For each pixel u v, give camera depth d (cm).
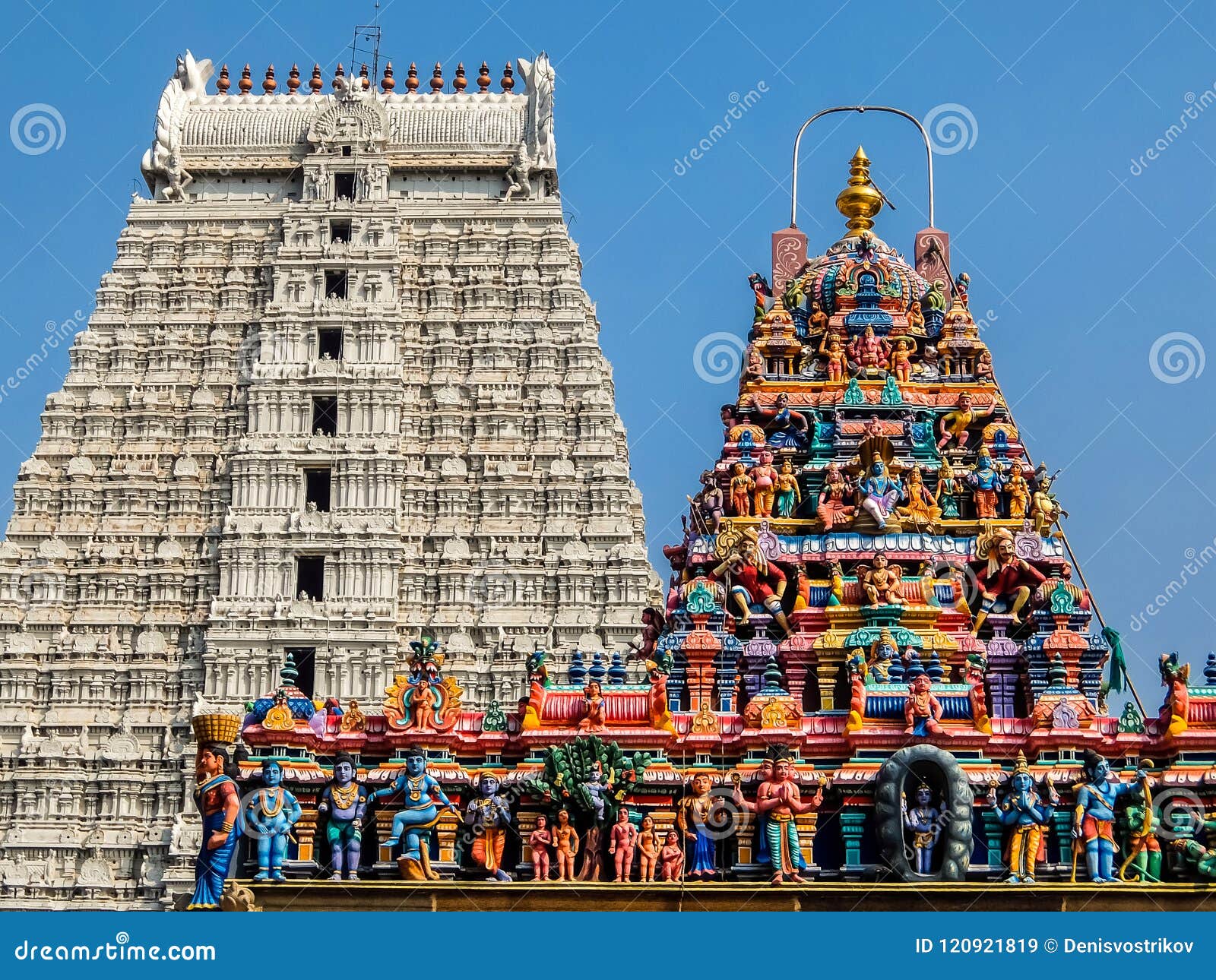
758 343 5356
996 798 4372
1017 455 5147
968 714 4466
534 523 11306
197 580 11269
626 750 4450
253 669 10856
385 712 4491
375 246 11806
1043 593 4797
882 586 4722
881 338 5344
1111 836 4319
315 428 11581
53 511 11531
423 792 4372
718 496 5059
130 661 11112
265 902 4253
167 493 11494
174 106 12300
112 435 11675
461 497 11350
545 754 4450
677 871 4344
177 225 12106
